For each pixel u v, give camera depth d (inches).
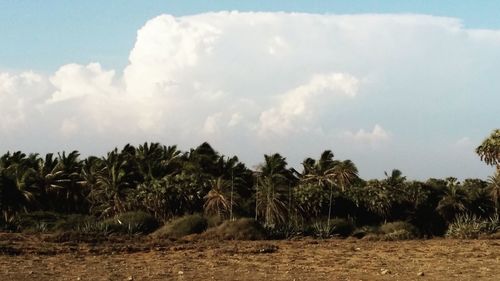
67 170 2871.6
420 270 970.1
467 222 2202.3
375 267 1022.4
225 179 2741.1
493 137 2933.1
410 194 2832.2
